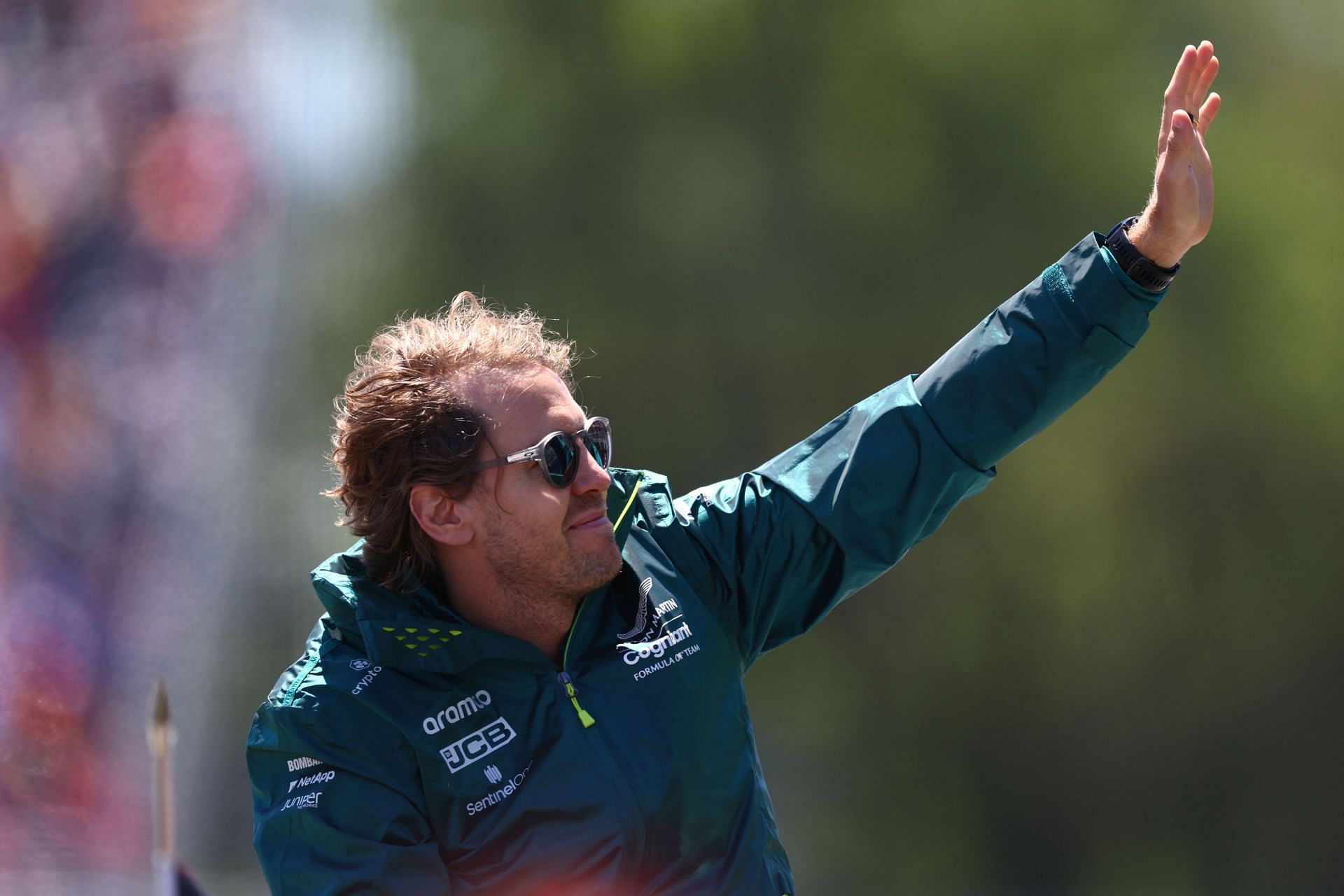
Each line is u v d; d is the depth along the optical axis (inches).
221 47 1790.1
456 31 2081.7
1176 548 2175.2
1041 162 2090.3
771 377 2150.6
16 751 1563.7
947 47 2101.4
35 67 1729.8
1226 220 2112.5
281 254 1849.2
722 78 2117.4
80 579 1672.0
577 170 2094.0
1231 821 2177.7
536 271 2066.9
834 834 2156.7
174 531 1742.1
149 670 1667.1
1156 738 2188.7
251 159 1834.4
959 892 2160.4
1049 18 2091.5
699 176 2097.7
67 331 1726.1
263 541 1786.4
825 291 2096.5
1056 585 2183.8
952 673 2194.9
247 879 1638.8
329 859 291.9
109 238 1756.9
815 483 331.6
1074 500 2170.3
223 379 1780.3
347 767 298.7
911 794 2183.8
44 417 1681.8
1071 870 2181.3
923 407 331.3
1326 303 2101.4
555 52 2107.5
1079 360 326.0
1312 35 2142.0
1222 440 2156.7
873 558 329.1
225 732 1720.0
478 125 2074.3
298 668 314.5
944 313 2101.4
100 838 1567.4
